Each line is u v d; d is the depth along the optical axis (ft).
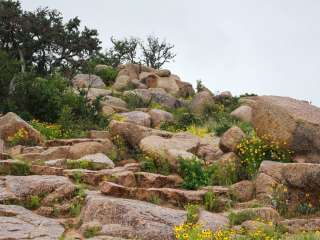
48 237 38.17
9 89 84.07
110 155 63.46
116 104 102.12
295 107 64.75
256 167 59.06
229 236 39.96
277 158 61.31
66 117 76.33
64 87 90.84
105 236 39.19
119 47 166.81
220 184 56.90
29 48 135.74
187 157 58.80
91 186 51.72
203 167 59.11
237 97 121.49
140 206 43.04
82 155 61.67
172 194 49.73
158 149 61.16
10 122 66.18
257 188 53.52
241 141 62.69
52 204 45.93
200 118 94.12
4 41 137.49
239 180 58.18
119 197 48.16
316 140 61.46
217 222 43.42
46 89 81.82
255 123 66.69
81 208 45.19
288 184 52.90
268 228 42.93
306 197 52.26
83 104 84.28
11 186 47.16
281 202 51.44
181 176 56.95
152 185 53.57
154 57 167.22
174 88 126.62
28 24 136.15
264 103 66.23
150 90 113.80
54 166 55.93
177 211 44.57
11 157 57.26
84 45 143.54
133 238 39.63
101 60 153.89
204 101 105.40
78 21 148.46
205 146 68.33
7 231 38.32
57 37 138.72
